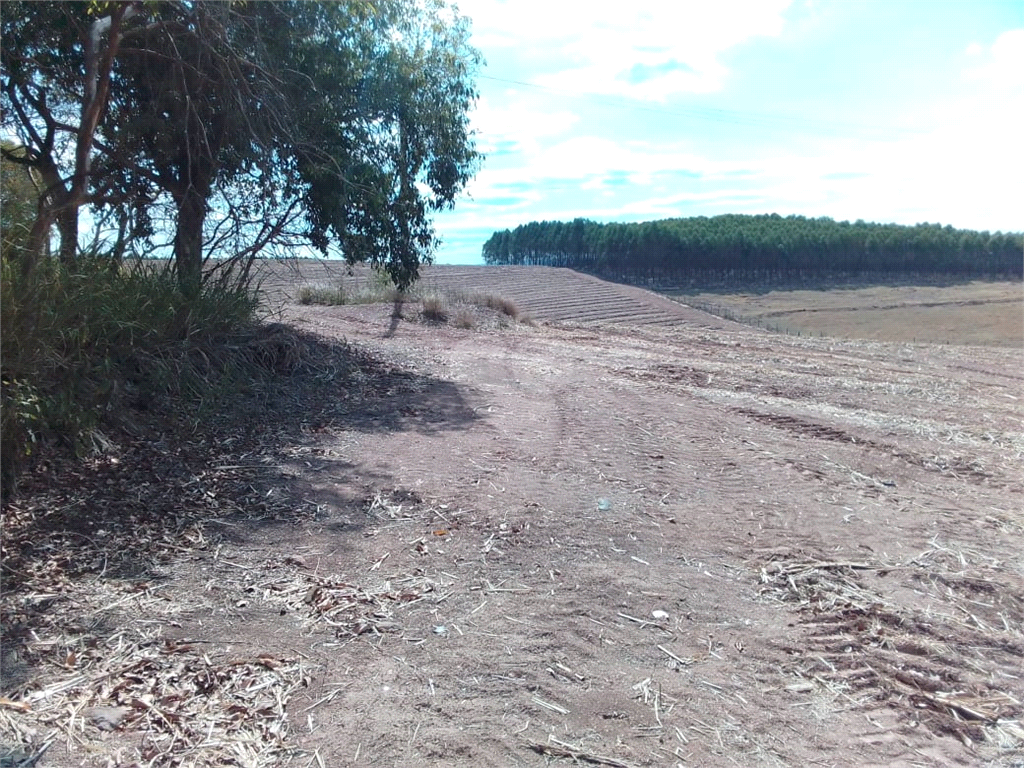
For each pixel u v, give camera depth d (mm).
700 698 3395
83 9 7996
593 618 3998
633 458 6738
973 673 3676
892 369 13734
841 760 3057
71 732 2988
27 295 5566
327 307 17375
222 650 3584
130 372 6836
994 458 7492
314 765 2887
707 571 4605
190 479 5609
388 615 3949
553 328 17812
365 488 5637
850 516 5621
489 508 5359
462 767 2908
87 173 7488
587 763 2963
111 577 4203
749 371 12227
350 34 10266
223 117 9109
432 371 10086
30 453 5223
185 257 8836
